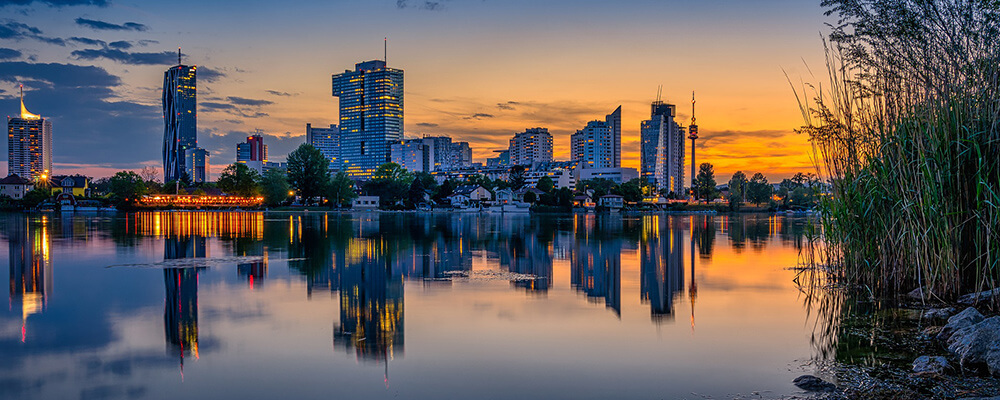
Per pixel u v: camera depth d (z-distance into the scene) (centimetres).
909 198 1656
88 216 9706
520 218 10206
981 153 1530
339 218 9338
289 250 3384
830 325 1401
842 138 1842
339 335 1325
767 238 4641
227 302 1719
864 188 1791
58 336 1317
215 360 1136
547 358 1143
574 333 1341
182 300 1752
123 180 15188
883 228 1742
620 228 6362
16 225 6375
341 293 1881
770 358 1132
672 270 2486
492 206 16100
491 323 1444
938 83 1576
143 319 1493
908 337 1271
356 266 2606
